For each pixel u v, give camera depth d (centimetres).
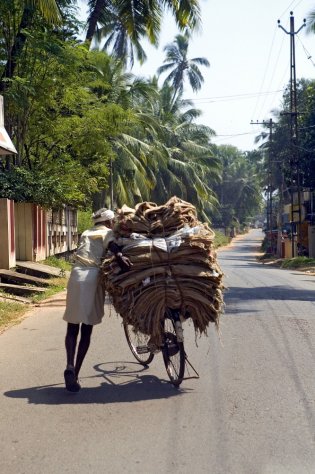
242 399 602
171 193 4641
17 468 448
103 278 647
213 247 656
